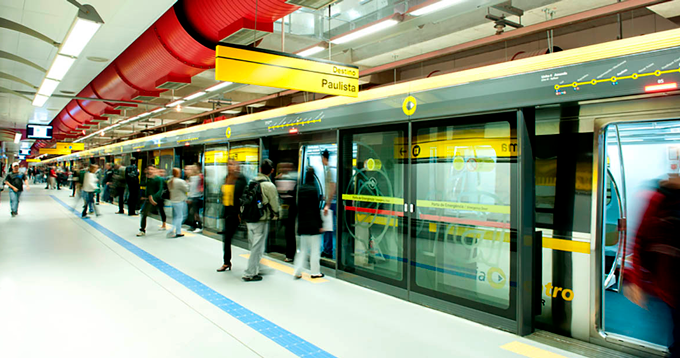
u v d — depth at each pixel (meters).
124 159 16.69
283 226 7.12
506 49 7.38
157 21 6.16
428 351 3.40
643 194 3.41
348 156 5.69
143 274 5.74
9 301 4.49
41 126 17.97
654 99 3.30
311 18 7.22
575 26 6.49
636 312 3.43
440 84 4.37
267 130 7.01
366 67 9.11
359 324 3.99
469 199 4.30
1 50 8.05
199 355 3.29
